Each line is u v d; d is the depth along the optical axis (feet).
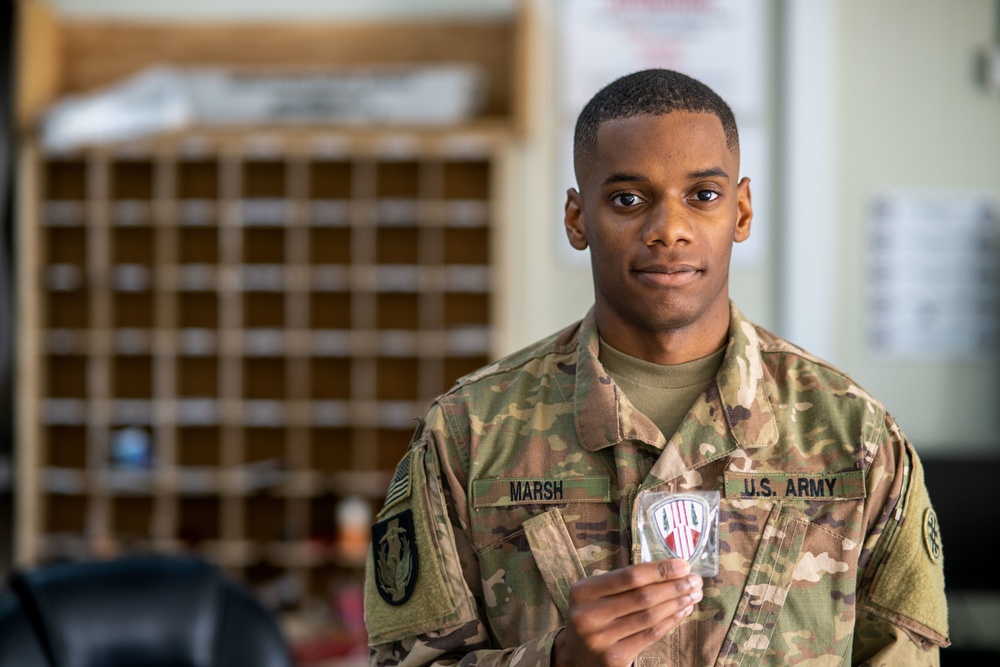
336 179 17.19
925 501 3.79
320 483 16.80
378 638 3.88
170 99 16.14
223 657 7.13
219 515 17.29
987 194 16.31
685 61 16.43
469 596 3.78
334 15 17.16
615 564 3.68
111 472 16.84
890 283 16.34
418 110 16.10
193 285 17.13
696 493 3.53
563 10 16.56
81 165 17.56
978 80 16.31
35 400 16.90
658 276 3.57
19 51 16.72
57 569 7.02
